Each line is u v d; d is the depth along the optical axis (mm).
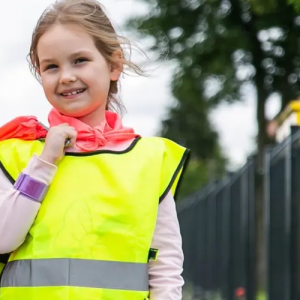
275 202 8969
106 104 3385
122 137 3141
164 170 3164
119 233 2967
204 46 20062
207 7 20031
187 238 23000
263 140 20031
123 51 3254
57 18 3109
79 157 3047
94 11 3164
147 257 3020
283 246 8414
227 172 13648
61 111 3131
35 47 3197
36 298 2904
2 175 3059
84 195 2990
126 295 2949
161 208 3119
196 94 21125
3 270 3035
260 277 12406
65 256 2924
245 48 19766
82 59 3107
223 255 13977
